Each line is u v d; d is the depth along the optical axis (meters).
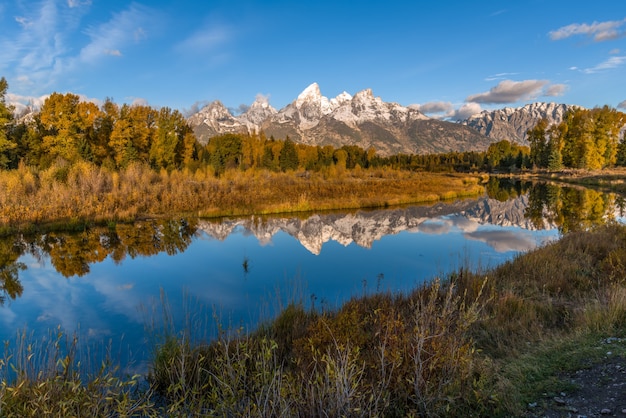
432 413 3.84
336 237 19.36
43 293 10.73
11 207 20.14
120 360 6.55
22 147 39.12
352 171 64.12
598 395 3.91
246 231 20.72
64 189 24.28
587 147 60.09
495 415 3.80
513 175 73.31
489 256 14.94
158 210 25.42
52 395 3.23
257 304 9.57
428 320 4.84
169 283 11.62
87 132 44.31
